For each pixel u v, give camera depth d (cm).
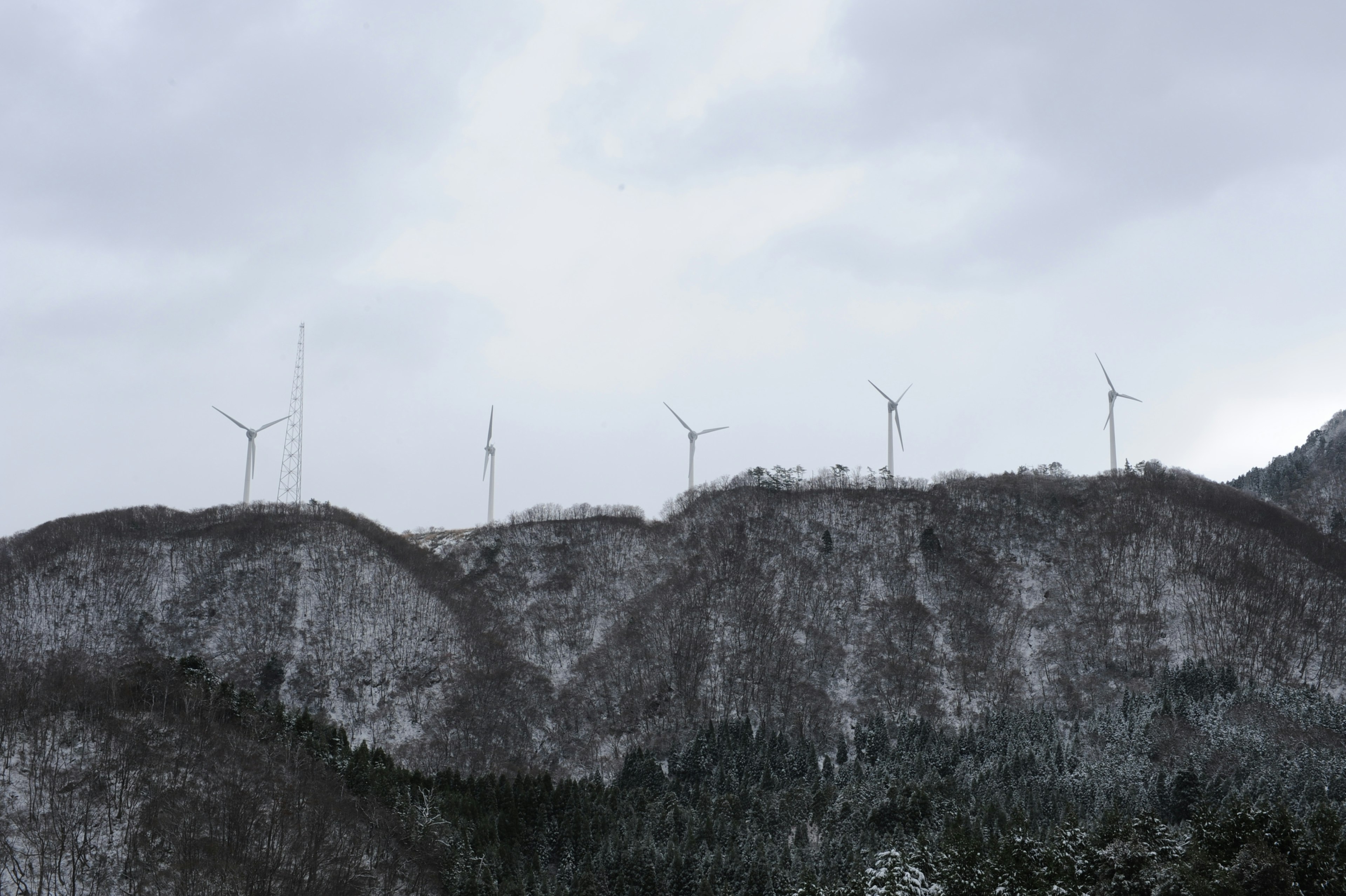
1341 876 9462
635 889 11369
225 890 10069
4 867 10038
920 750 16700
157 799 11338
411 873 11444
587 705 19362
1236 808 10650
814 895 10344
